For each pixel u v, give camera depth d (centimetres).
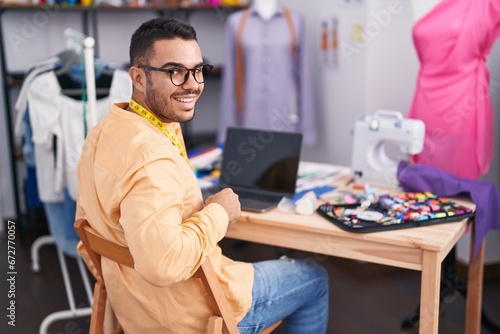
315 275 190
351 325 273
